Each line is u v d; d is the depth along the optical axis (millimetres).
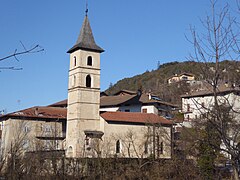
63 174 21016
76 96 58500
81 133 57125
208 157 11742
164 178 18875
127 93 91000
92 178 22469
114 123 58344
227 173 11297
